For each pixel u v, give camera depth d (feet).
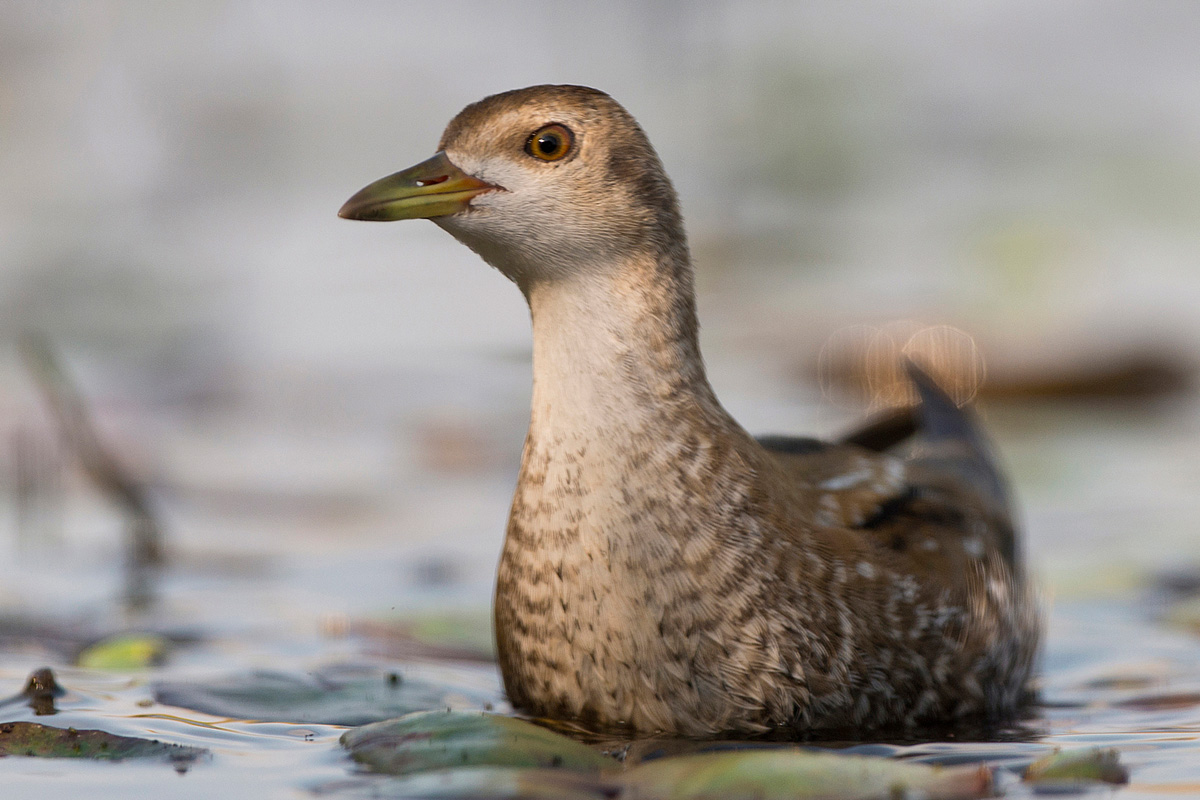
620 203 20.86
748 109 86.22
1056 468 40.60
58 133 79.87
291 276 64.54
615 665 19.79
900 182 78.13
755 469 20.65
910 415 29.86
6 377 47.55
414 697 21.49
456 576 30.19
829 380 52.95
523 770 16.90
